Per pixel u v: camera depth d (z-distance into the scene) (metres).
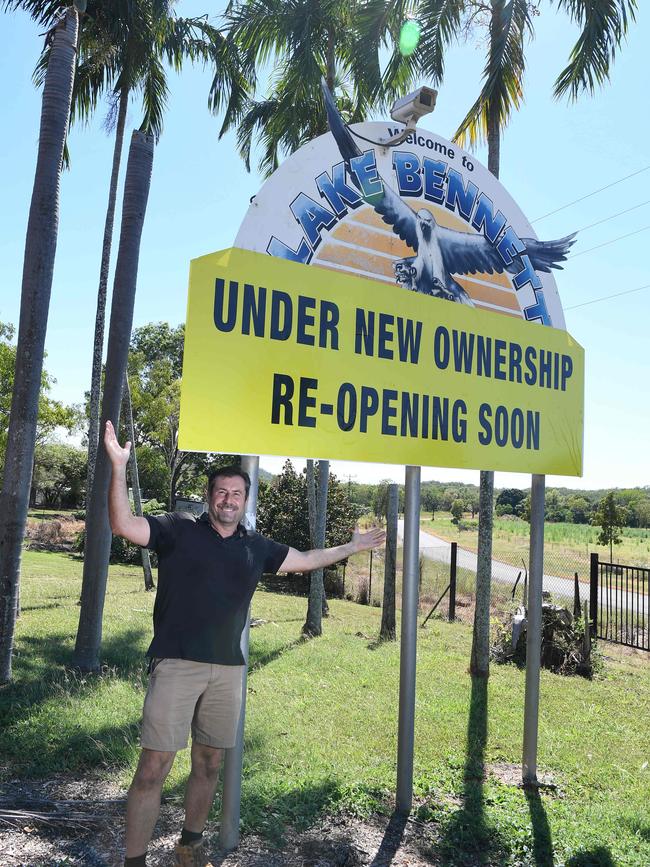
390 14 9.96
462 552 32.94
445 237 5.11
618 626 12.74
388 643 10.62
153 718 3.00
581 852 3.94
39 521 31.53
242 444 3.86
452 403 4.92
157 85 13.47
